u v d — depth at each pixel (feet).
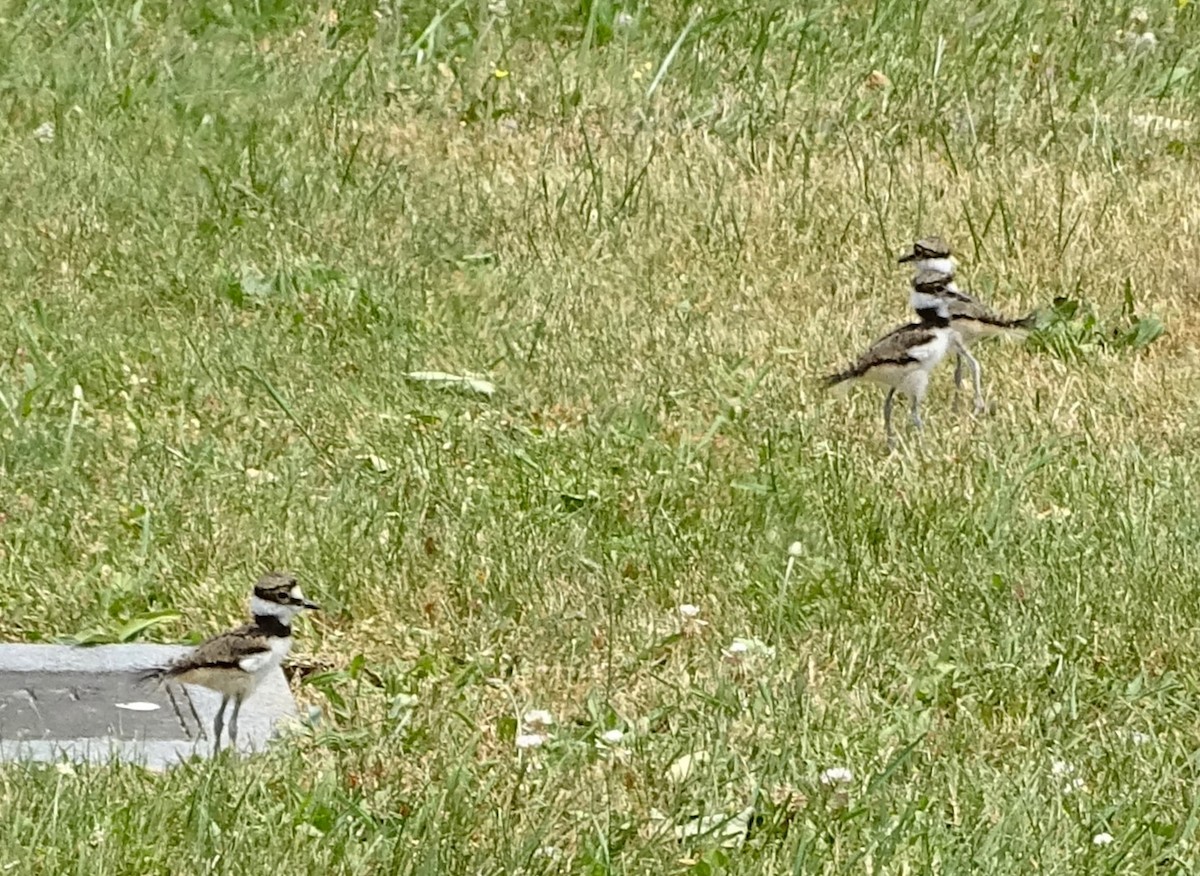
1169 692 32.30
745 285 48.98
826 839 27.86
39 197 51.08
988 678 32.40
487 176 54.39
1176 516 37.35
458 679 32.30
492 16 64.69
